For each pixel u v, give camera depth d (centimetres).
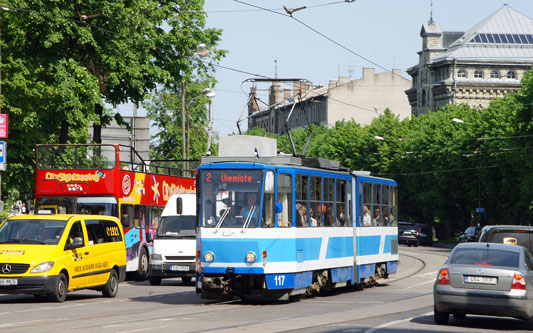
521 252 2102
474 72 14050
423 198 9662
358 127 12188
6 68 5006
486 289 2017
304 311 2353
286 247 2620
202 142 10156
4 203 5475
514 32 14375
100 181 3716
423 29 15038
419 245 9944
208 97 7912
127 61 4772
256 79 3588
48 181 3731
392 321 2097
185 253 3678
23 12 4438
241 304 2595
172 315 2220
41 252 2642
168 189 4469
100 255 2894
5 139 5109
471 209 9156
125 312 2316
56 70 4484
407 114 17600
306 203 2769
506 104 8425
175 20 5134
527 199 7656
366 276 3303
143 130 7000
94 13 4641
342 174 3086
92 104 4650
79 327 1920
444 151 9081
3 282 2589
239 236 2572
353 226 3177
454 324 2094
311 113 18438
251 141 2944
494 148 8181
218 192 2616
